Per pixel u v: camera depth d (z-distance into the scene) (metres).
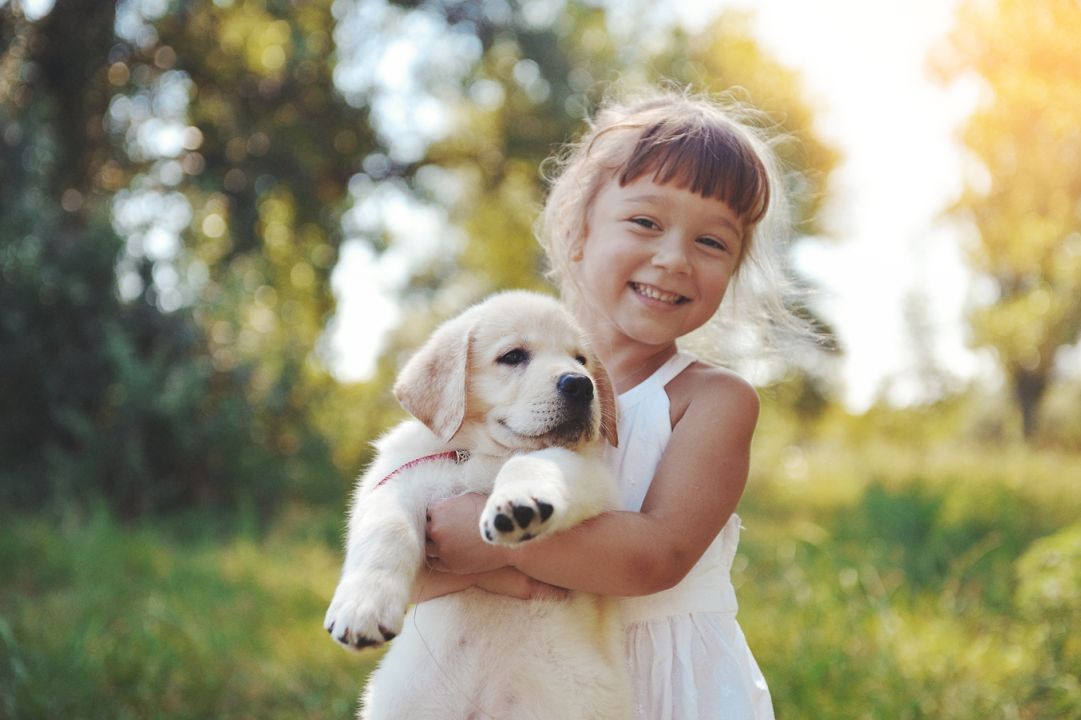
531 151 19.25
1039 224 12.91
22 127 10.66
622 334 2.99
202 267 12.12
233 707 4.89
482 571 2.49
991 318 27.44
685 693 2.58
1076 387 26.70
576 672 2.51
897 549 7.67
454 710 2.54
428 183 19.86
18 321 9.98
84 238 10.62
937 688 4.84
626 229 2.78
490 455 2.79
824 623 5.64
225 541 9.05
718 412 2.69
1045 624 5.22
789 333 3.42
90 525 8.06
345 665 5.38
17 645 4.88
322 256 17.23
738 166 2.79
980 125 10.97
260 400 11.16
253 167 15.82
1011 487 10.70
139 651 5.16
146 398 9.93
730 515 2.65
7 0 12.45
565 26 19.20
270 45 16.39
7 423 10.13
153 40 15.06
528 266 24.12
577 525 2.39
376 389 14.32
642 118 2.92
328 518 9.89
